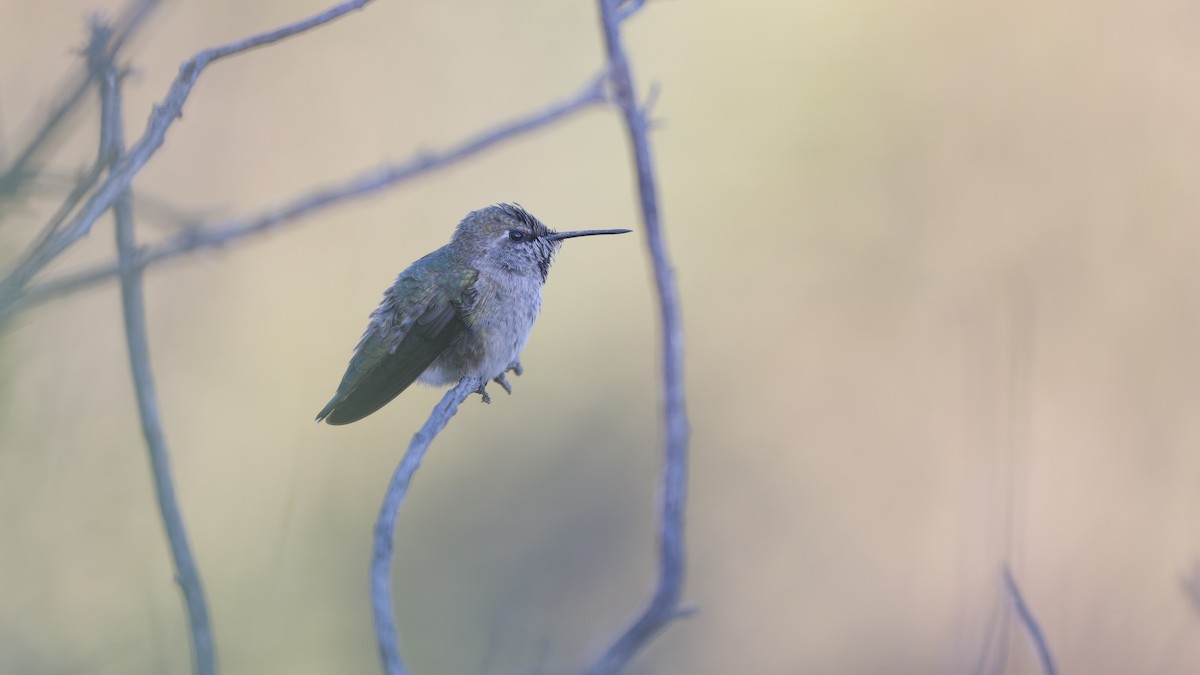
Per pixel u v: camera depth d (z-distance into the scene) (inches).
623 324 608.1
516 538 540.1
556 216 614.2
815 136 624.4
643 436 579.2
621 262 618.8
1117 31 615.8
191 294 408.8
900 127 623.2
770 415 591.2
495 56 620.4
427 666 453.4
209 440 390.0
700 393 595.8
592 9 639.8
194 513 327.0
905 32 631.8
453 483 544.1
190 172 521.7
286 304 527.8
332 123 571.8
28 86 420.5
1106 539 516.7
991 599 222.7
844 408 592.7
